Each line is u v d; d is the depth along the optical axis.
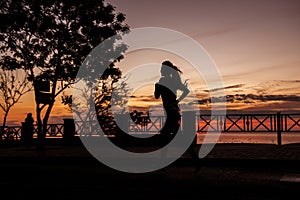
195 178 9.42
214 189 7.89
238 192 7.56
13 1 19.94
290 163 11.55
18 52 20.81
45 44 20.91
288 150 15.61
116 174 10.47
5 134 27.45
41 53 20.67
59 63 20.89
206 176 9.78
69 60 20.80
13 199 7.29
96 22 21.44
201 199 7.03
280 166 11.61
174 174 10.20
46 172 11.11
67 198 7.32
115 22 21.83
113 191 7.90
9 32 20.33
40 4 19.80
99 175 10.30
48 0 19.84
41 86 18.55
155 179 9.36
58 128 25.03
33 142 25.03
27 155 15.17
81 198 7.30
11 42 20.56
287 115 19.03
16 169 11.94
